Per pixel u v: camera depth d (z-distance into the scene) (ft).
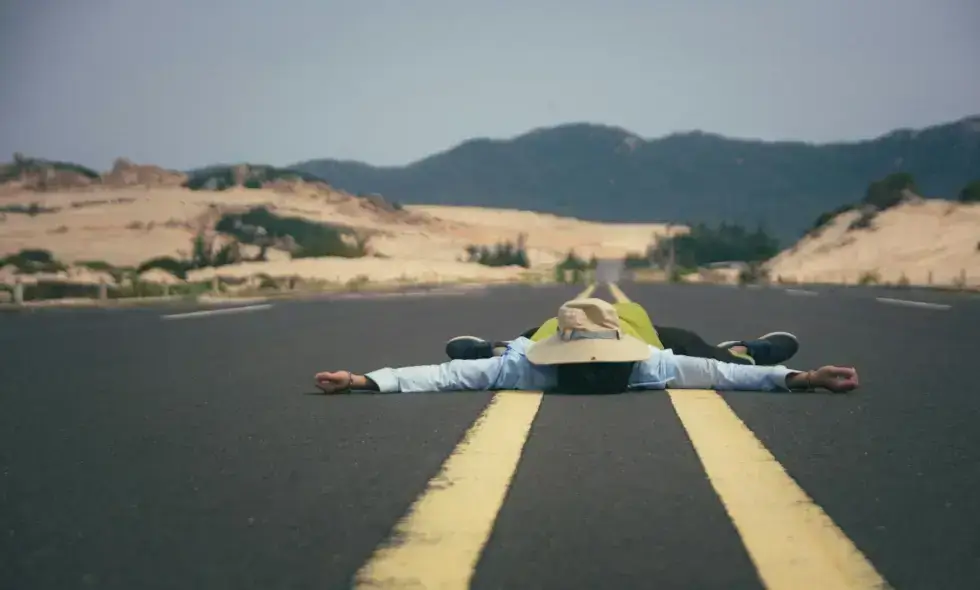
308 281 200.95
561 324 26.73
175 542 13.74
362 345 46.75
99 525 14.60
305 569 12.54
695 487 16.53
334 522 14.64
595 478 17.22
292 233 556.92
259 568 12.60
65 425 23.29
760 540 13.60
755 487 16.48
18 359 40.78
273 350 44.09
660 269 570.87
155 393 29.01
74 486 17.01
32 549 13.48
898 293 139.85
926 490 16.37
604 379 26.40
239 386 30.48
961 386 29.35
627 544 13.47
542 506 15.42
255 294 139.44
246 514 15.11
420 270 337.11
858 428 21.93
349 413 24.34
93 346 47.50
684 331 29.37
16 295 104.27
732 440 20.43
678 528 14.19
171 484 17.10
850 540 13.58
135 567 12.70
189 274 284.61
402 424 22.59
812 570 12.41
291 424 22.90
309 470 18.06
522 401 25.49
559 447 19.88
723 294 139.54
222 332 56.90
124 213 644.27
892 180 370.94
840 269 310.65
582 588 11.84
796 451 19.48
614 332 26.58
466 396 26.76
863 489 16.42
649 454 19.12
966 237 297.74
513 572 12.39
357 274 301.22
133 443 20.86
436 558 12.91
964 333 53.26
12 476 17.81
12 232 519.60
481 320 69.36
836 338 49.60
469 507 15.34
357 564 12.71
